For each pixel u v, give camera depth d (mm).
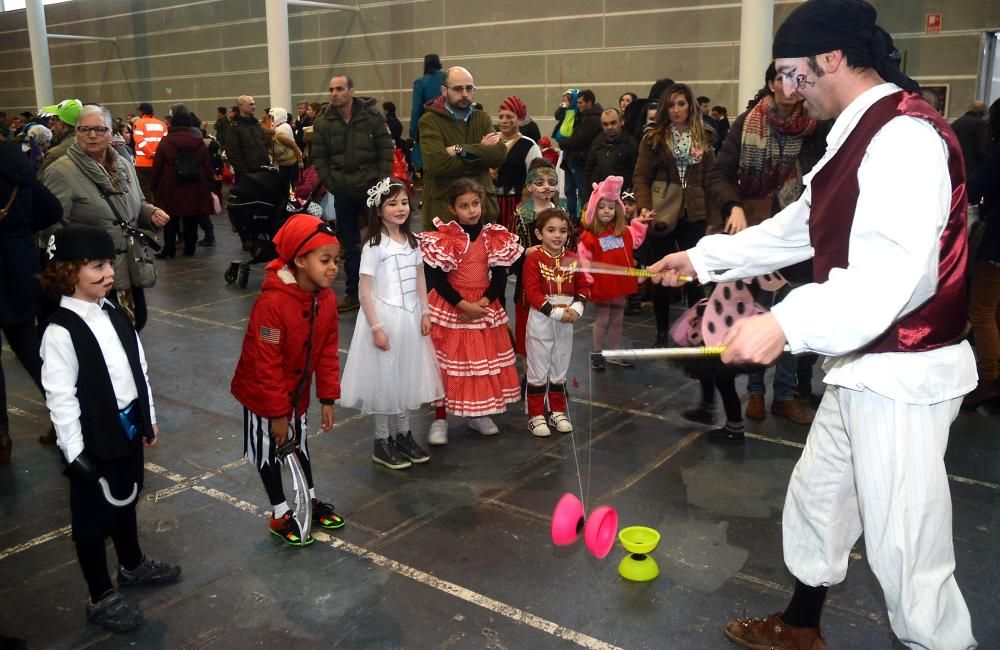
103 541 2646
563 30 14047
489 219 5484
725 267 2434
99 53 21875
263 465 3133
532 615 2725
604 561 3053
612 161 7000
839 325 1687
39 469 3934
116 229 4418
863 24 1862
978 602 2779
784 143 4195
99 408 2561
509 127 5875
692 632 2621
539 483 3721
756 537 3217
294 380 3133
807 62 1914
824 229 1945
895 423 1918
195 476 3826
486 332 4164
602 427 4367
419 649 2553
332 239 2969
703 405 4410
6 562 3104
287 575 2986
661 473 3803
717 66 12719
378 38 16406
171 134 9148
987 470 3785
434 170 5273
